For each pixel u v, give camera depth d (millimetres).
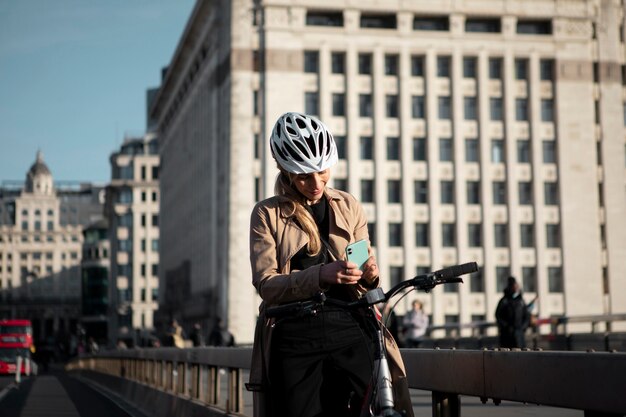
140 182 158750
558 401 4203
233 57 80438
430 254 81750
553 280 83188
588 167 84062
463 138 83125
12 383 36438
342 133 81438
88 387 32812
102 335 168375
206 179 91938
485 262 82125
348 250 4617
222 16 84562
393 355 4699
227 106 81750
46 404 21828
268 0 80625
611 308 83438
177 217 113000
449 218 82312
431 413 5734
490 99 83938
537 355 4387
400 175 82062
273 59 80375
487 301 81625
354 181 81188
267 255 4836
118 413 18312
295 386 4633
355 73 81938
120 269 158250
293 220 4891
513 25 84188
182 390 14219
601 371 3889
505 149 83375
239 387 9445
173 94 116062
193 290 99875
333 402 4676
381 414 4293
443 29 84375
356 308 4465
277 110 80188
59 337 135000
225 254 81188
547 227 83562
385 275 80938
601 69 84938
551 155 84062
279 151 4840
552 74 84625
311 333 4613
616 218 84312
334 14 82562
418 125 82688
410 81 82812
